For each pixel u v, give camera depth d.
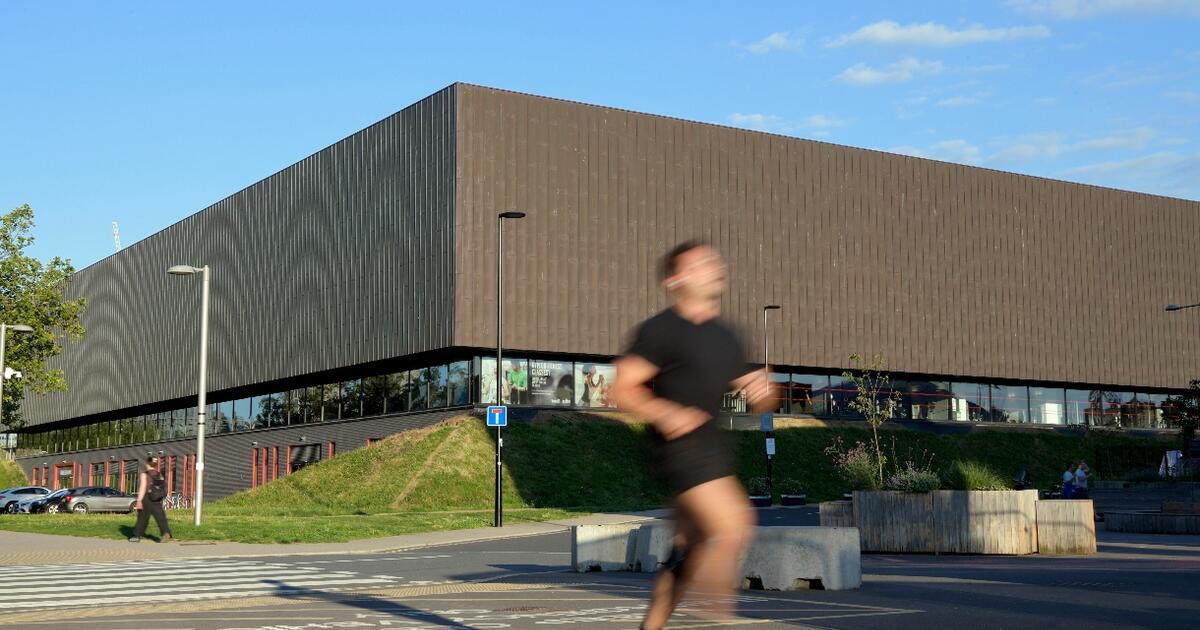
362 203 56.22
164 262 77.12
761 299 57.97
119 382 83.06
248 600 14.70
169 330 75.94
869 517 24.03
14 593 15.91
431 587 16.23
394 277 53.56
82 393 89.50
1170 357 72.69
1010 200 67.44
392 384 57.41
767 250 58.53
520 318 51.06
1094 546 22.45
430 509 43.97
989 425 66.69
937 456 60.16
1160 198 73.81
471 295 49.97
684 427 5.95
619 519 38.25
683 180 56.41
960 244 65.19
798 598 14.16
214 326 69.81
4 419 77.56
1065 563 19.97
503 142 51.50
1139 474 56.25
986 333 65.38
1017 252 67.31
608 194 54.06
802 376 60.50
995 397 67.25
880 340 61.62
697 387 5.95
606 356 53.56
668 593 6.18
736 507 6.02
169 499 71.44
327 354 58.16
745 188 58.28
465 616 12.42
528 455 48.81
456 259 49.81
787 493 49.59
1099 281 70.31
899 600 13.72
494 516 36.12
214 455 71.88
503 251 51.03
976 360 64.81
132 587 16.78
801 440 57.09
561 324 52.12
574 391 53.59
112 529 31.67
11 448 107.12
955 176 65.62
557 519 38.25
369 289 55.25
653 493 47.84
